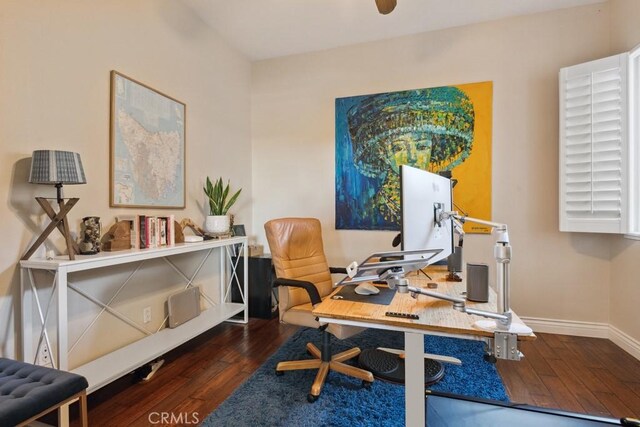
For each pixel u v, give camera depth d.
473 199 2.92
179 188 2.64
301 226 2.29
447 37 3.01
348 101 3.33
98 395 1.83
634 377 2.01
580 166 2.51
